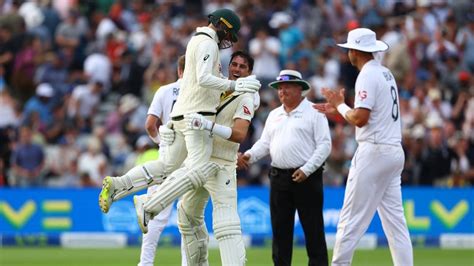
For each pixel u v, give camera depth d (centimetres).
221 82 3144
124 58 7438
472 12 8225
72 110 7025
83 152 6688
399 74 7262
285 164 3766
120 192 3303
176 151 3322
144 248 3734
